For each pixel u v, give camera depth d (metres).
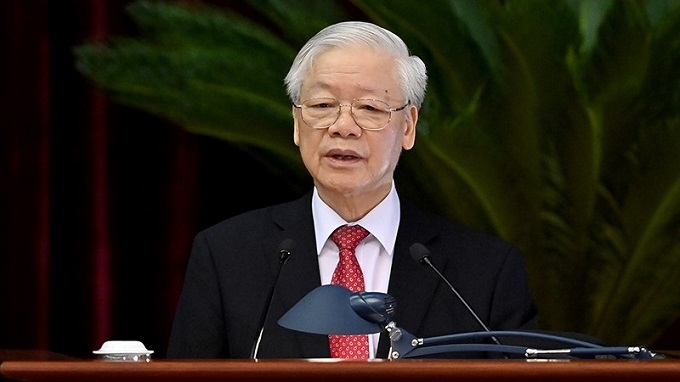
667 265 16.47
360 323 7.63
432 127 15.07
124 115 17.62
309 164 9.80
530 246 16.58
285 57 15.73
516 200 16.20
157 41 16.58
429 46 15.77
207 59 15.42
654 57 15.08
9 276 17.28
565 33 14.84
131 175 17.67
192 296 9.98
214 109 15.88
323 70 9.72
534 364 6.11
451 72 15.95
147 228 17.70
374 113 9.71
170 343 9.98
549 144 15.88
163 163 17.72
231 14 15.85
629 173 16.08
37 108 17.25
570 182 16.02
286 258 8.83
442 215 16.66
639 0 15.76
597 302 16.86
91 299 17.50
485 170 15.76
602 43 14.95
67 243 17.58
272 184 18.14
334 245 10.01
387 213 10.01
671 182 15.95
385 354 9.27
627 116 15.48
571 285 16.78
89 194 17.52
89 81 17.08
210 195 17.98
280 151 16.25
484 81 15.87
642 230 16.30
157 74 15.52
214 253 10.09
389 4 15.40
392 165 9.90
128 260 17.66
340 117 9.63
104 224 17.55
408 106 9.98
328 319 7.62
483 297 9.70
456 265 9.86
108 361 6.33
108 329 17.55
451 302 9.67
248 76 15.59
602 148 15.88
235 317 9.72
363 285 9.75
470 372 6.12
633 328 16.98
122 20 17.44
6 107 17.23
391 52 9.85
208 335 9.80
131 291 17.67
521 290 9.88
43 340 17.33
